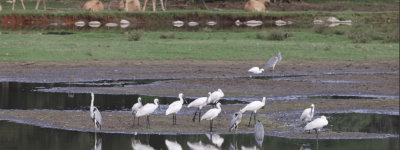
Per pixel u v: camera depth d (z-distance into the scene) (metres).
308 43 30.00
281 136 10.92
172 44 28.36
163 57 24.72
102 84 18.00
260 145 9.82
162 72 21.02
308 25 42.97
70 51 25.45
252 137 10.82
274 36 31.69
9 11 41.50
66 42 28.52
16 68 21.05
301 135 11.01
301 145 10.10
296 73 21.48
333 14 48.88
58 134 10.78
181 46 27.75
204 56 25.19
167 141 10.38
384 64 24.23
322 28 34.84
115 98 15.27
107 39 30.45
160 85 17.69
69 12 42.81
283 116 12.97
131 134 10.91
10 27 36.72
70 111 13.20
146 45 27.92
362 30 35.44
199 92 16.38
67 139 10.34
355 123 12.24
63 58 23.72
